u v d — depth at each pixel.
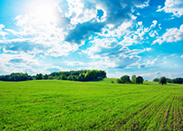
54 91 37.06
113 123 12.19
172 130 10.95
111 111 16.61
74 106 19.17
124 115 14.95
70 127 10.96
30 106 18.28
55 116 14.08
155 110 17.75
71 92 36.34
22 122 12.03
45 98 25.03
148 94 37.88
